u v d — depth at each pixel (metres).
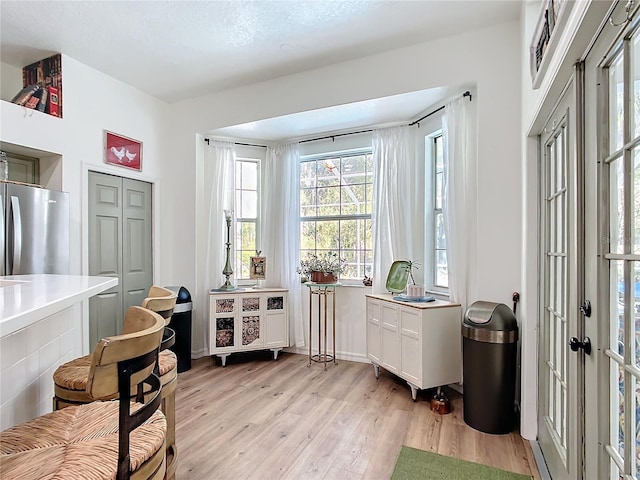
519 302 2.46
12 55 3.02
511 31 2.54
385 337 3.11
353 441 2.21
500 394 2.28
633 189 0.96
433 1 2.33
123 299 3.54
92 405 1.15
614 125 1.09
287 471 1.90
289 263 3.98
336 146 3.93
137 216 3.72
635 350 0.95
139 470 0.85
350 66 3.12
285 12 2.45
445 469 1.92
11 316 0.80
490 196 2.57
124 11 2.44
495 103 2.57
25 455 0.87
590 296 1.23
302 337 3.98
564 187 1.61
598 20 1.05
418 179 3.43
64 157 2.99
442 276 3.28
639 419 0.92
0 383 1.12
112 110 3.43
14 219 2.47
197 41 2.82
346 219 3.94
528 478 1.84
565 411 1.57
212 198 3.99
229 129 3.81
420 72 2.83
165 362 1.55
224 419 2.49
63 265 2.81
